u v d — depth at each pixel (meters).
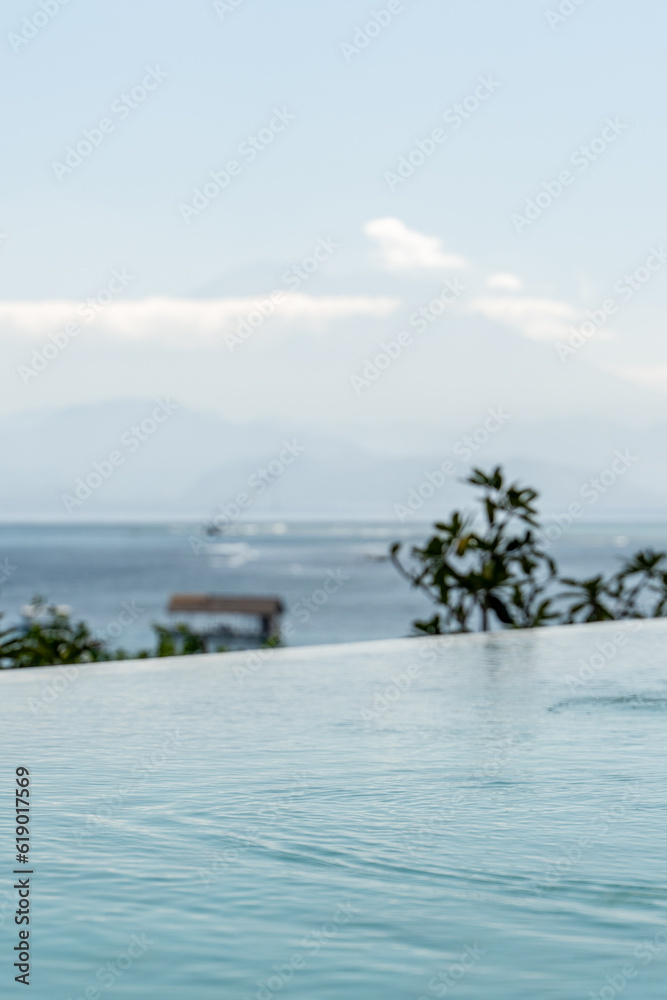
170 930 4.08
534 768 7.10
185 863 4.95
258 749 7.79
